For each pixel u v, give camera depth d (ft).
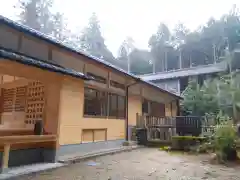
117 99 30.94
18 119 24.00
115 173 15.14
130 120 34.71
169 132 33.40
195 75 72.95
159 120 34.30
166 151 26.45
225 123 22.45
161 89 40.68
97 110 26.48
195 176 14.55
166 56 125.80
